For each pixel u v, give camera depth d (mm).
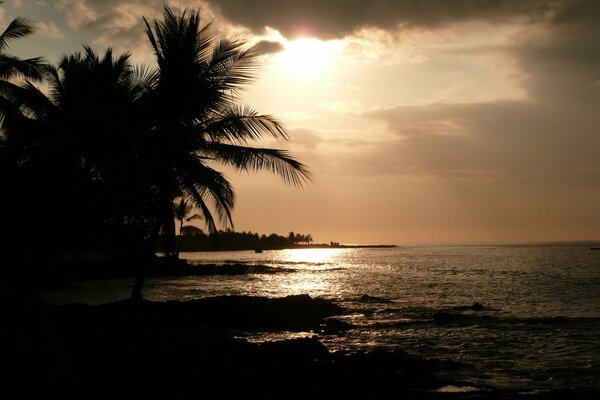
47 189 19422
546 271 67125
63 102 23328
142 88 19469
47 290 38281
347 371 12516
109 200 19344
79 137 18859
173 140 18359
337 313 26297
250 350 13430
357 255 186750
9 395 8188
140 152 18484
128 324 17891
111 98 19719
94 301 31359
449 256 143625
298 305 25875
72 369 9977
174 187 18828
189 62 18375
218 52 19031
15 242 23297
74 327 15438
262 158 18781
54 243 23406
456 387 12258
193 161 18609
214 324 21188
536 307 30188
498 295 37469
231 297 26016
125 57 25844
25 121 22812
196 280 54969
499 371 14398
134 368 10828
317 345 14695
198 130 18922
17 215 20078
